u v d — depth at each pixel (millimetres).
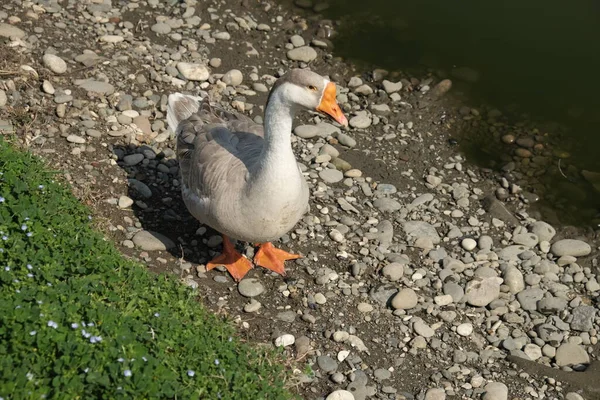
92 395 2393
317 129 3504
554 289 3055
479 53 3930
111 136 3264
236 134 2949
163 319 2609
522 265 3131
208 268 2959
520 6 4191
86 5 3791
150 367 2449
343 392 2697
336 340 2842
